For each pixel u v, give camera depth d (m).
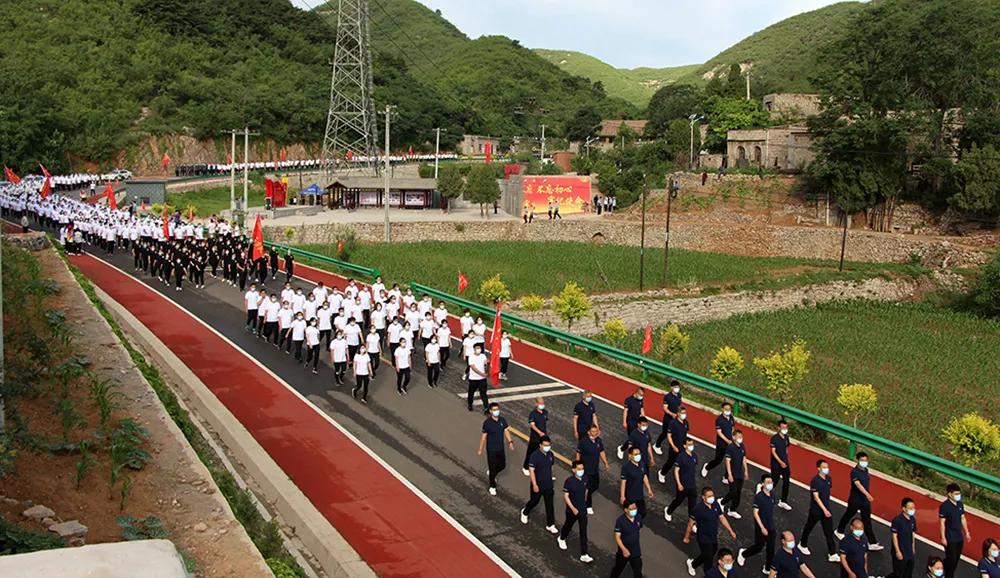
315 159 93.81
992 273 45.38
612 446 20.19
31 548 10.41
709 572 12.48
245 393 22.64
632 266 52.62
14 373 16.50
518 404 23.08
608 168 76.62
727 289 47.00
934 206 58.84
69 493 12.84
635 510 13.20
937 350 37.88
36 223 48.56
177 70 93.06
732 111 81.62
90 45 90.69
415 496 16.66
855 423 24.73
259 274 38.06
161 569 5.07
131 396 18.05
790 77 131.38
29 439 13.80
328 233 56.69
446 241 60.75
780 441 17.05
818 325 43.19
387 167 55.72
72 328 22.61
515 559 14.33
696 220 65.69
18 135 72.00
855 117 59.91
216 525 12.63
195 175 77.88
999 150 55.66
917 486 18.77
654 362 26.53
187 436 17.19
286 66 104.00
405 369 23.25
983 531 16.70
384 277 42.72
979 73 57.72
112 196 52.31
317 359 25.09
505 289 37.56
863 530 13.55
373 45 177.75
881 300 50.31
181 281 36.81
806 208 64.19
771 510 14.27
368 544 14.61
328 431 20.09
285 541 14.82
